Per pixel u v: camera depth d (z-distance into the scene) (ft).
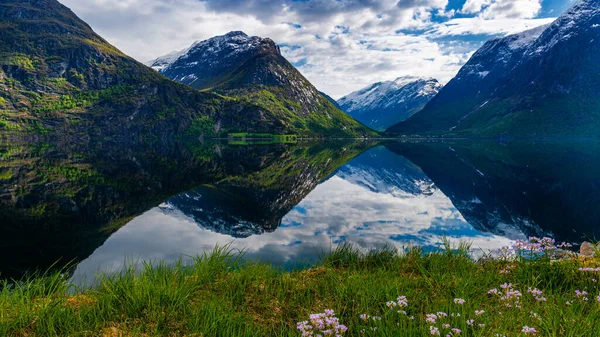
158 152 336.29
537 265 27.53
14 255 52.54
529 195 107.55
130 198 102.27
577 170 167.43
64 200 96.78
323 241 58.95
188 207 91.71
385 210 89.04
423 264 31.91
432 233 65.05
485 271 29.07
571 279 24.72
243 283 26.53
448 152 353.92
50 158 233.55
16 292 22.76
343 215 82.94
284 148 467.93
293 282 27.50
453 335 16.56
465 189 124.06
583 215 80.02
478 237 62.18
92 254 52.21
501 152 341.00
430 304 21.97
